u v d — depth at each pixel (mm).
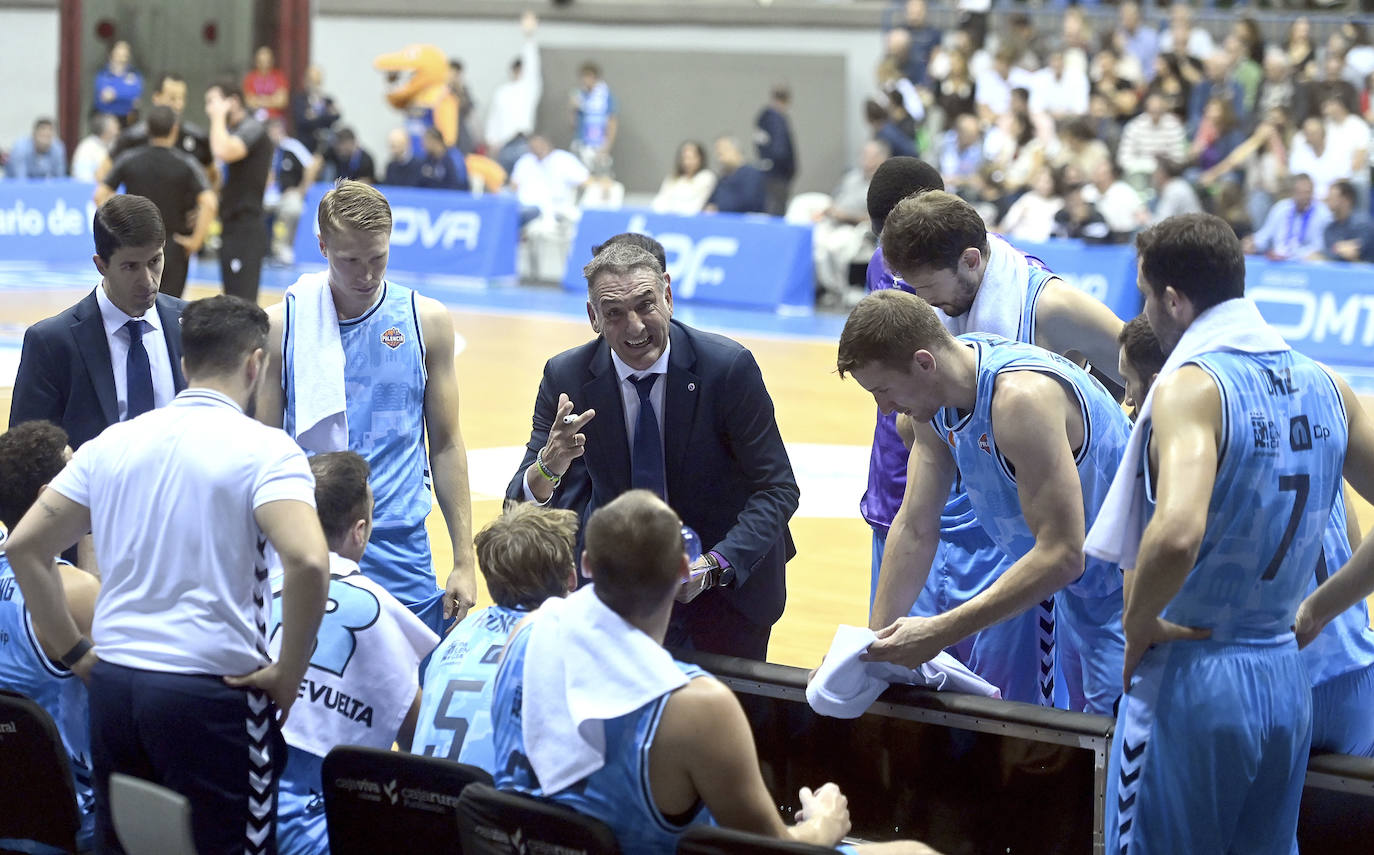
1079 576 7355
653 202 45250
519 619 6883
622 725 5738
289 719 7297
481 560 6961
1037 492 6992
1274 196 31219
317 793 7375
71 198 37375
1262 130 31906
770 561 8531
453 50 46438
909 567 7773
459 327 29469
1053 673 8484
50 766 7023
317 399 8789
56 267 37125
